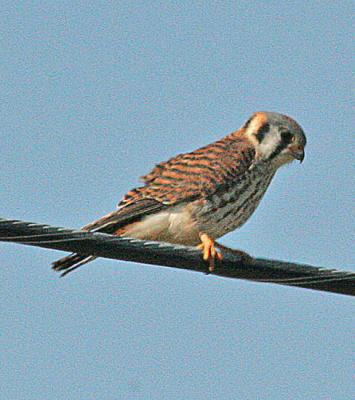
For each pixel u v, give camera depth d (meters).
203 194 14.66
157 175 14.97
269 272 12.30
